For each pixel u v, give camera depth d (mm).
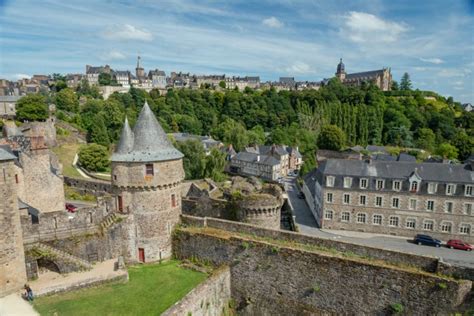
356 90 146500
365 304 23656
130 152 27984
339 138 101312
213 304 25641
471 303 20750
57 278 25234
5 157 21984
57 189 39938
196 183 53844
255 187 39750
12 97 94062
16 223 22922
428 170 47719
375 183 48500
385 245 44344
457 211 45625
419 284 21953
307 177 71062
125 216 28547
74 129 86375
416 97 149875
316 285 25047
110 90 161250
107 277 25578
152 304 23375
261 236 28344
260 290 27078
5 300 22266
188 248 29703
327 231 50250
